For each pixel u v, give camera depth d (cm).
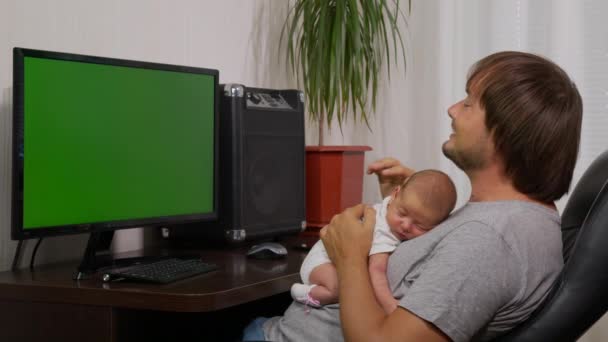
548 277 123
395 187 179
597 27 276
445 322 112
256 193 225
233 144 217
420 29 304
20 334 158
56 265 188
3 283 159
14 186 159
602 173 153
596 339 270
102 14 207
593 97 277
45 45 190
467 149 130
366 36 274
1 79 179
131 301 149
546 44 284
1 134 180
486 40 294
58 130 167
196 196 204
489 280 114
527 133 123
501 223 119
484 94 127
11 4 180
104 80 177
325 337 140
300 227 243
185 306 146
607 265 120
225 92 217
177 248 224
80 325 153
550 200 129
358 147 266
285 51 295
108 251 196
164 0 230
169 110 195
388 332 114
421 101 305
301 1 273
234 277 170
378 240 136
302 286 146
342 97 277
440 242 124
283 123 235
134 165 186
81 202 173
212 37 253
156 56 228
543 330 121
